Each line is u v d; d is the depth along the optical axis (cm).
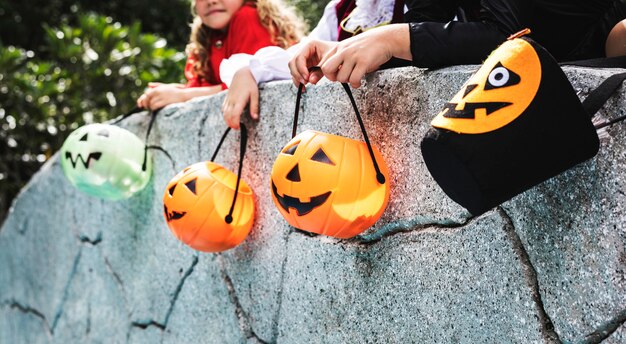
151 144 252
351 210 142
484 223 132
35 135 562
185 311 231
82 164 227
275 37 249
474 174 107
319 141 143
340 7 207
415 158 146
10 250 385
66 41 536
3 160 569
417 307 147
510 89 107
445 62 142
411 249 148
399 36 142
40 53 809
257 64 197
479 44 139
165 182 242
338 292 167
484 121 107
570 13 148
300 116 180
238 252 206
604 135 112
